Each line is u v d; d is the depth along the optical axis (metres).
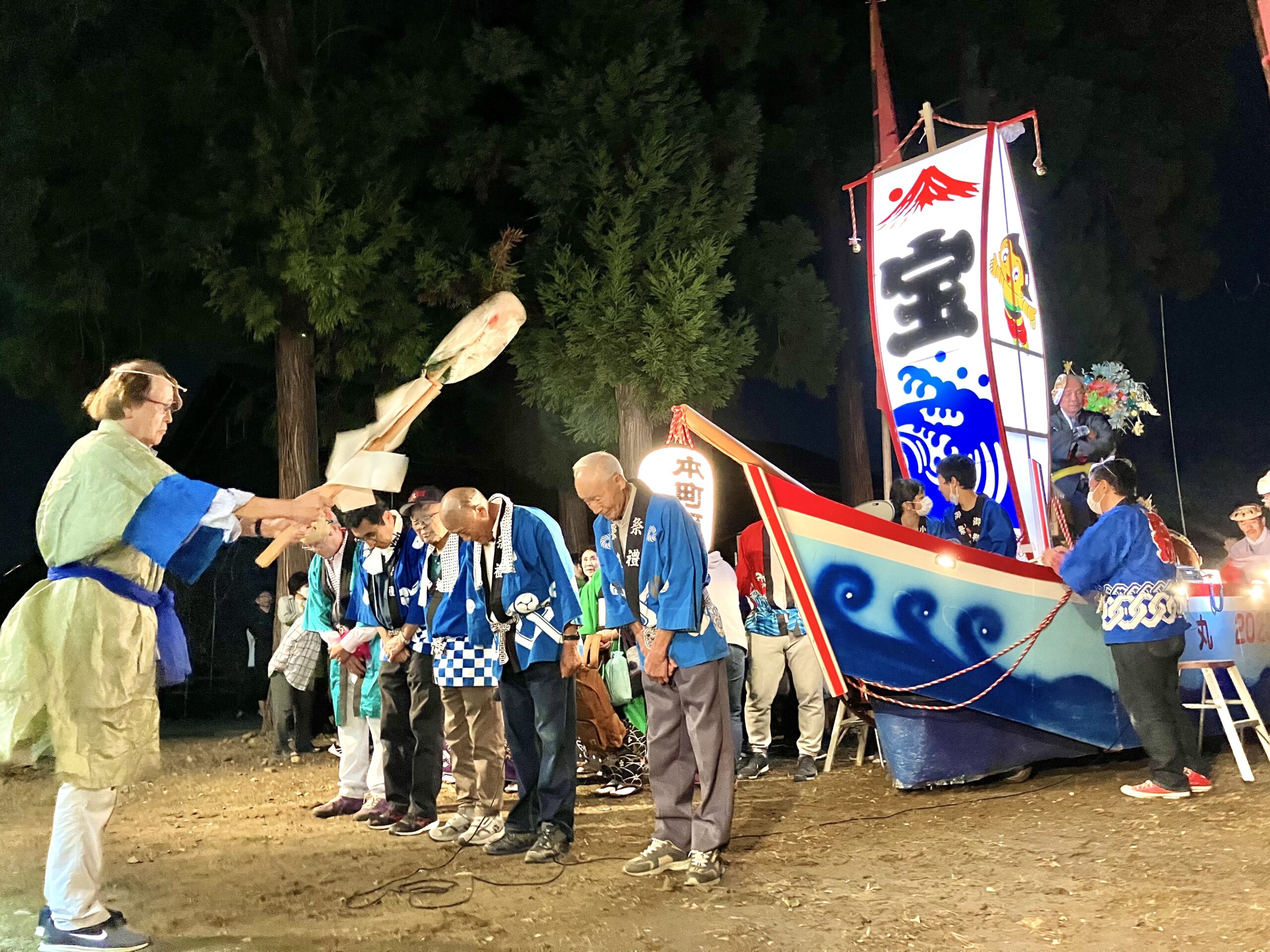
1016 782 6.12
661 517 4.36
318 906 4.19
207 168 10.79
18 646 3.50
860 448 15.55
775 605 7.13
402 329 10.90
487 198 11.17
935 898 3.93
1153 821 4.89
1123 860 4.27
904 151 14.88
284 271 10.15
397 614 5.71
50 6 10.45
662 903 4.05
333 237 10.23
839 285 15.09
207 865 4.97
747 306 12.52
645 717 7.15
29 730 3.49
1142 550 5.45
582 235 10.49
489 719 5.28
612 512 4.47
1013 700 5.97
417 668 5.66
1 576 14.75
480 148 10.75
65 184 10.86
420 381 3.81
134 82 10.73
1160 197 15.23
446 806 6.44
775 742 8.93
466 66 11.16
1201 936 3.36
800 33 13.41
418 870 4.73
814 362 12.35
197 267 10.46
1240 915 3.51
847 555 5.80
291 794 7.22
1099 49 15.65
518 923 3.89
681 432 7.28
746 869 4.50
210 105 10.73
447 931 3.82
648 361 9.76
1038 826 4.96
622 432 10.22
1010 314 7.76
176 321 11.78
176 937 3.80
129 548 3.65
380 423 3.79
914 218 7.79
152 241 11.12
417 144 11.35
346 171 10.70
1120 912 3.65
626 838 5.30
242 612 14.96
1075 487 8.53
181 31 11.84
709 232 10.21
